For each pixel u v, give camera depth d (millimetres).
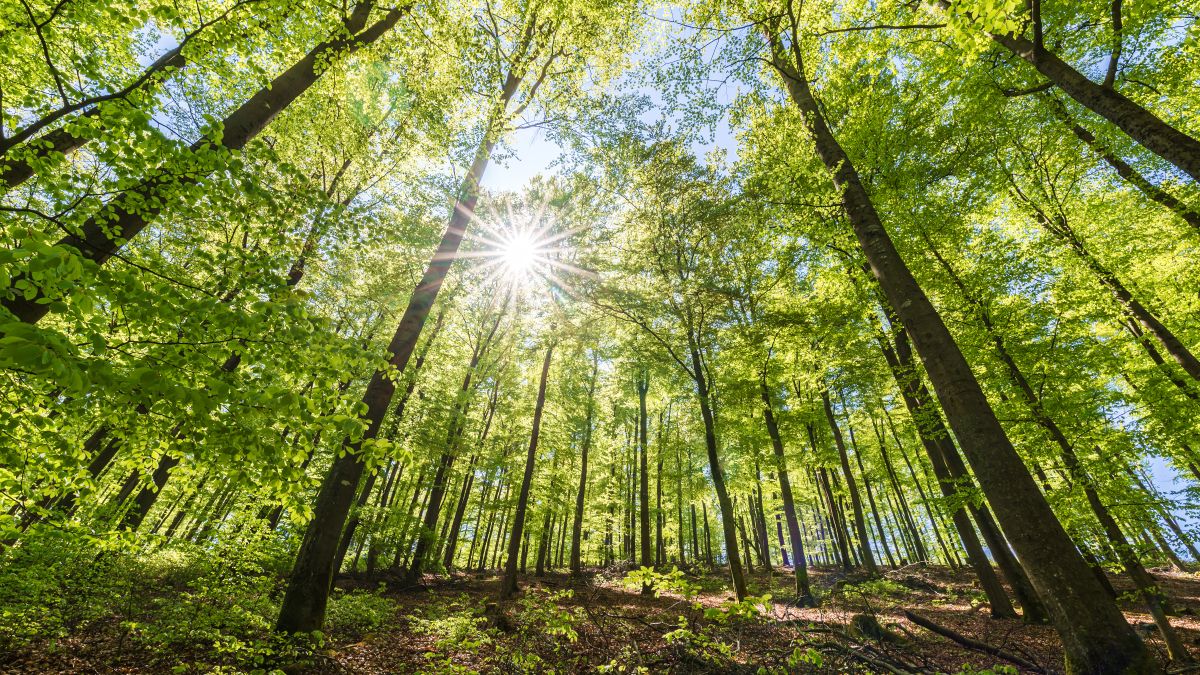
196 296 3285
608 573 17219
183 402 2281
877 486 30453
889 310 11469
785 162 9898
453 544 19891
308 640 6250
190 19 4797
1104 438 7789
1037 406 8461
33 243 2020
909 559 30578
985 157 10102
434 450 15836
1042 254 9305
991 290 9531
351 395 3363
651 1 9969
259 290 3490
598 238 16547
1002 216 11641
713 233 13641
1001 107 9773
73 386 1852
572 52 11328
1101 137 8891
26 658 5391
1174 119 8391
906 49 8070
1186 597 12797
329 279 8664
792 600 13250
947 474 11852
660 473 23438
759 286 14953
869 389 16141
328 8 5965
